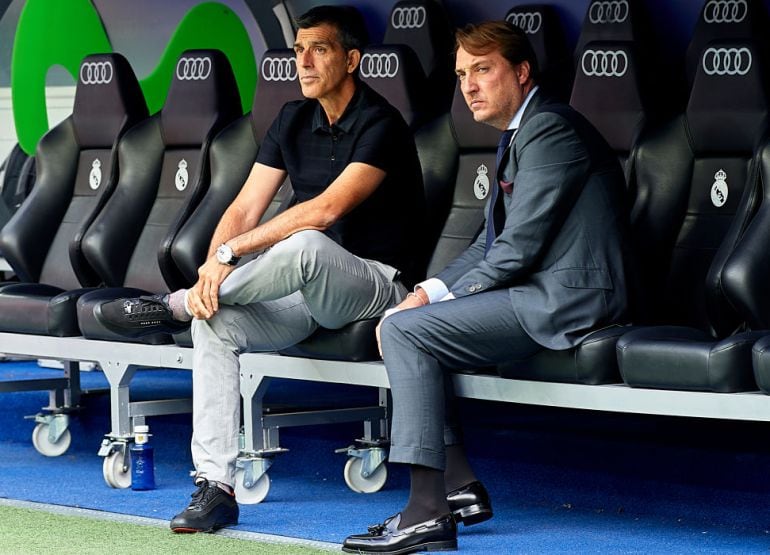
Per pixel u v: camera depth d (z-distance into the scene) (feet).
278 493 26.45
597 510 25.09
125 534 22.66
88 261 31.14
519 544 21.90
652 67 26.71
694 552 21.48
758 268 22.09
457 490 22.93
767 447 24.08
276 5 35.83
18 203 40.50
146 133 31.78
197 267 28.53
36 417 31.07
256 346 23.82
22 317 29.37
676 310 24.81
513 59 22.47
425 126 28.53
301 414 26.07
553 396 22.35
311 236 23.09
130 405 27.68
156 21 38.14
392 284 24.48
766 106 24.39
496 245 21.95
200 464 23.09
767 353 19.83
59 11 39.65
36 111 40.16
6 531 22.91
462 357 21.80
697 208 25.07
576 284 21.83
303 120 25.59
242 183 29.50
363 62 29.09
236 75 36.78
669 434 25.36
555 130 21.79
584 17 28.71
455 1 31.91
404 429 21.22
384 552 20.95
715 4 27.17
